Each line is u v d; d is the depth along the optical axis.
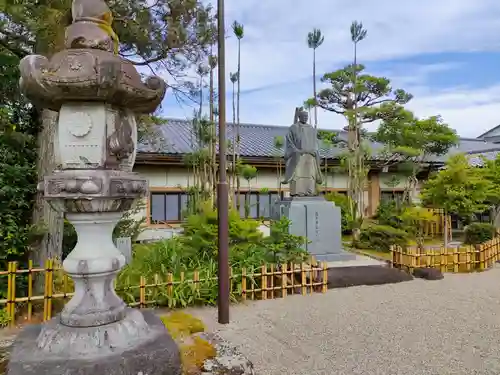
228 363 3.54
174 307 5.74
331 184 15.50
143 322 3.03
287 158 10.40
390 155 15.02
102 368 2.51
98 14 3.05
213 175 10.61
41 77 2.65
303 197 9.97
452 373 3.83
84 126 2.81
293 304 6.13
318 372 3.84
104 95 2.75
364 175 13.22
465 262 8.80
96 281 2.88
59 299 5.39
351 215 12.64
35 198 5.88
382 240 11.44
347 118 13.06
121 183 2.79
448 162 11.70
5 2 4.63
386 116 13.41
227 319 5.21
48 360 2.54
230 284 6.18
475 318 5.50
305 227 9.55
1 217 5.46
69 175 2.71
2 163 5.58
